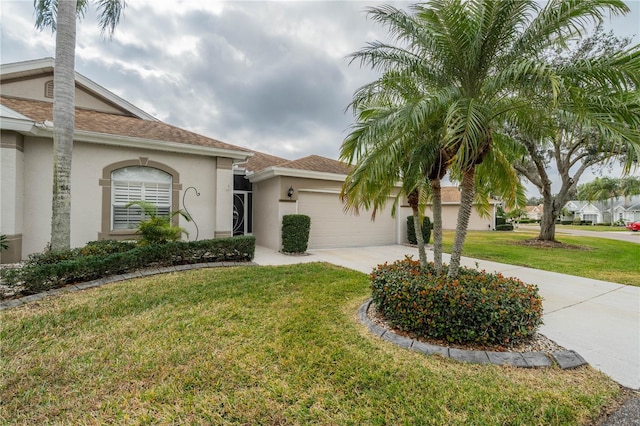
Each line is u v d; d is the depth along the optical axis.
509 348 3.92
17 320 4.76
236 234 14.68
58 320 4.79
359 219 14.48
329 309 5.38
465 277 4.80
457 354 3.75
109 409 2.83
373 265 9.77
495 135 5.80
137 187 10.16
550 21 3.90
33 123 8.23
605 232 30.53
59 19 7.17
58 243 7.07
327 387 3.13
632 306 5.83
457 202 29.64
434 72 4.78
